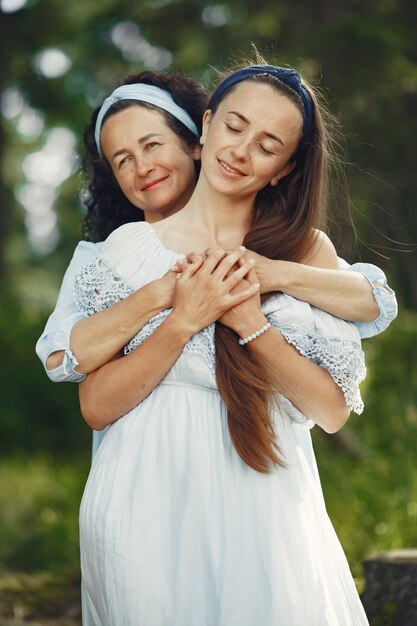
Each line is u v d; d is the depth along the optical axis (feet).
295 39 31.53
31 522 28.60
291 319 10.45
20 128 58.70
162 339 10.17
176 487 10.16
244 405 10.19
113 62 43.06
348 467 24.88
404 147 29.68
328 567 10.44
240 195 10.72
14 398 39.73
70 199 56.39
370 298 10.74
